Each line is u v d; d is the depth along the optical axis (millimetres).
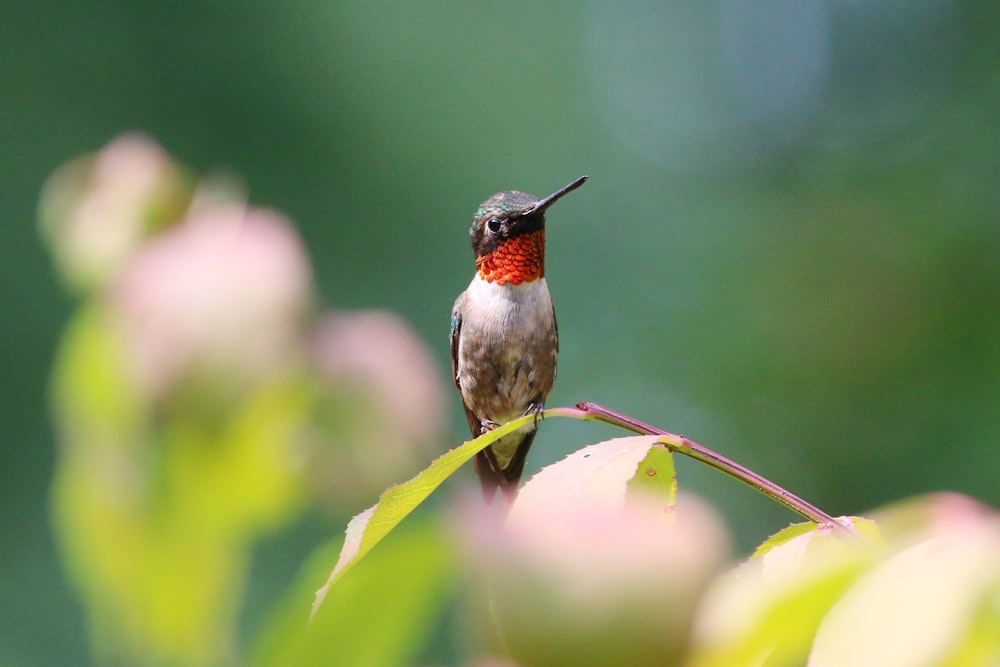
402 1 17000
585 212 18203
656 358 17156
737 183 19578
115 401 1705
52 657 10250
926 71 18609
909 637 938
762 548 2016
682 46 20984
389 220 16078
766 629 1049
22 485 12086
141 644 1679
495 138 17312
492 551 1068
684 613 1015
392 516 1703
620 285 17953
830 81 20062
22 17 14680
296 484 1679
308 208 15633
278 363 1680
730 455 16359
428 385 1735
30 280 13453
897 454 15602
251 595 7035
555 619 998
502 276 7230
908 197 16984
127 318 1722
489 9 17812
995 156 16828
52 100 14609
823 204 17828
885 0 19812
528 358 7289
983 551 979
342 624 1286
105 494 1693
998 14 18062
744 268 17688
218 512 1687
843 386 16250
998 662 937
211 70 15500
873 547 1102
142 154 1911
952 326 15773
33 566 10938
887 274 16469
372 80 16500
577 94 18406
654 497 1925
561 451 16562
